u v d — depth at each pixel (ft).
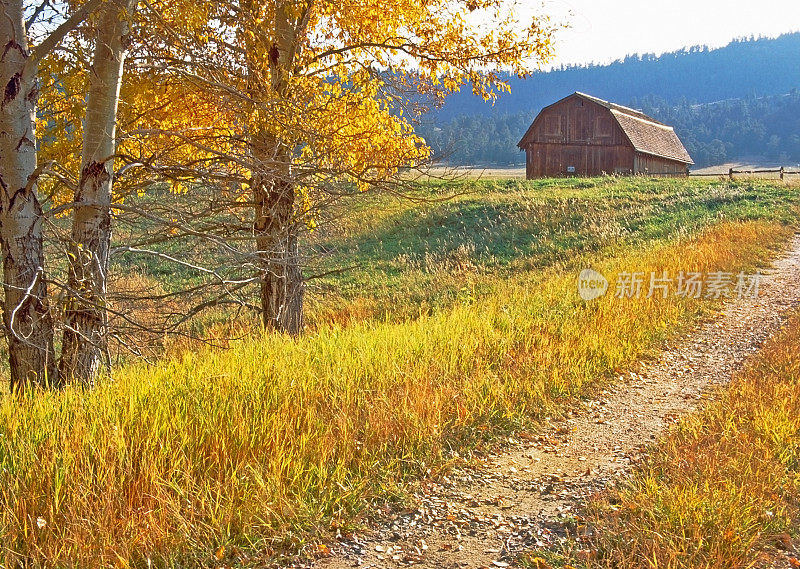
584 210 88.22
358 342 29.35
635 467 20.80
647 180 114.42
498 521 17.53
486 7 33.37
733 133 565.53
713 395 28.02
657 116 637.71
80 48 25.86
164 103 31.14
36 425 17.71
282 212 34.14
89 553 13.57
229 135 30.76
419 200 32.63
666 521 15.88
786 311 42.52
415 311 51.06
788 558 15.02
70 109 28.48
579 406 27.09
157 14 24.68
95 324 24.13
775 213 77.82
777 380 27.61
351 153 32.73
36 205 23.02
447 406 23.72
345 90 34.45
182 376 23.12
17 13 22.41
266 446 18.29
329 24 34.58
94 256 23.20
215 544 15.01
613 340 33.60
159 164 27.58
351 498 17.52
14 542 13.58
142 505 15.20
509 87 34.99
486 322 34.27
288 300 35.83
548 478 20.39
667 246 61.52
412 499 18.34
